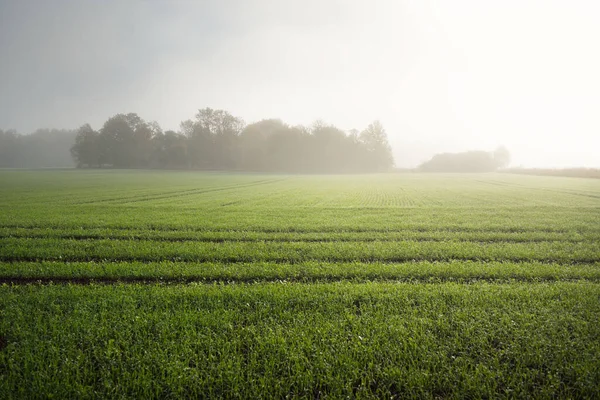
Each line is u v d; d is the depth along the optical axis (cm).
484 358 620
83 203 3278
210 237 1781
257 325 748
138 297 909
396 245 1527
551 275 1089
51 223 2059
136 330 722
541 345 656
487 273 1106
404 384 558
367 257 1366
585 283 1001
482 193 4600
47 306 844
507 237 1745
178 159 14500
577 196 4056
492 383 566
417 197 4091
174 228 1997
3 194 4084
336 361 614
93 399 537
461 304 847
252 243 1581
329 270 1147
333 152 14900
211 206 3105
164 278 1123
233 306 853
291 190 5225
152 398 541
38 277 1123
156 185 5959
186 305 854
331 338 681
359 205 3253
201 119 15100
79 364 615
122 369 595
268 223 2147
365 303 862
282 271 1138
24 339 696
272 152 14725
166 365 603
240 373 589
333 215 2544
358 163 15100
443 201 3612
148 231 1880
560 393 540
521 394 535
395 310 812
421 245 1516
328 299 880
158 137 15388
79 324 748
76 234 1778
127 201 3516
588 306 818
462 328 718
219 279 1120
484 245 1529
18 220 2153
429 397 540
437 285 986
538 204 3241
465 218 2364
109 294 926
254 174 11456
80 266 1190
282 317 788
